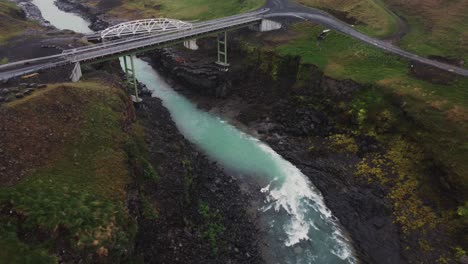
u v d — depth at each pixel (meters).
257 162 57.75
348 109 62.47
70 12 147.12
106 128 45.47
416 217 45.03
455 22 76.75
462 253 40.00
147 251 36.62
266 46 80.94
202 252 39.44
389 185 50.06
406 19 84.06
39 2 163.88
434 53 68.62
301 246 42.50
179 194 44.62
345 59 71.75
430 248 41.28
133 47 64.88
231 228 43.97
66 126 42.50
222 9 107.94
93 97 50.19
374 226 44.88
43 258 27.81
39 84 49.56
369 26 81.50
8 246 27.59
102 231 31.22
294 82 73.12
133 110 59.16
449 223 43.47
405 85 61.09
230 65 81.88
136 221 35.97
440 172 48.66
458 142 50.00
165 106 75.69
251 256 40.62
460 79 60.19
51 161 37.16
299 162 57.28
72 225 30.47
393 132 57.06
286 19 86.56
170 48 93.62
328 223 45.75
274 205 48.59
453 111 54.09
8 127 38.44
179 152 54.47
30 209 30.52
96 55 60.75
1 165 34.22
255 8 96.25
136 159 44.09
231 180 53.06
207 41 89.62
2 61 62.91
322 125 63.91
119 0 141.25
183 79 82.81
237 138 64.69
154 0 132.75
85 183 36.03
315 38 79.50
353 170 53.75
